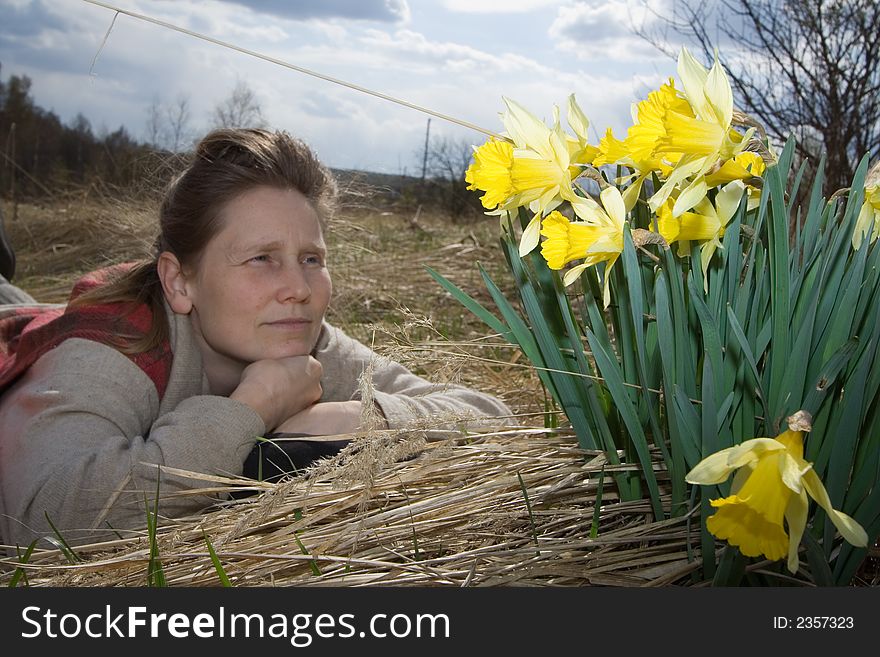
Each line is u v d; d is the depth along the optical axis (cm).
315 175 168
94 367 151
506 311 110
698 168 87
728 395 92
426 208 814
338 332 199
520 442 136
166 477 138
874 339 84
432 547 115
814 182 94
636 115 95
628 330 104
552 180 95
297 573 114
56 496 135
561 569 104
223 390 176
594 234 92
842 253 89
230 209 155
